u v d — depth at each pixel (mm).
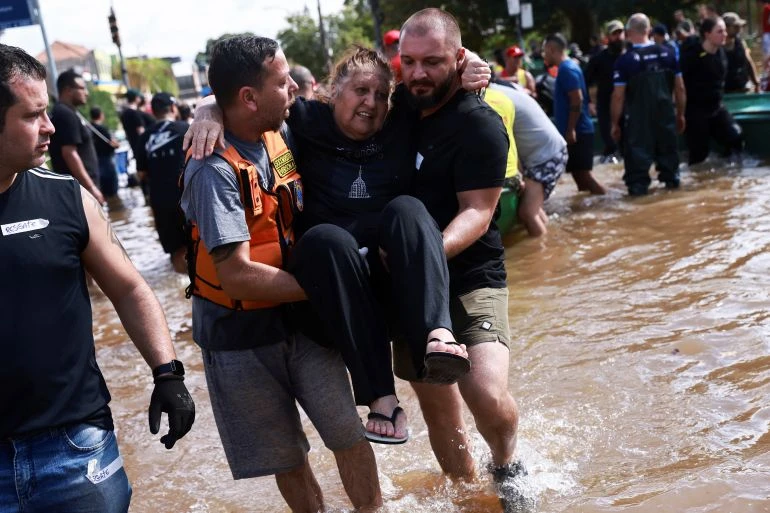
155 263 9477
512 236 8109
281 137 3311
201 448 4500
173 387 2721
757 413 3914
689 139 10906
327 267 2977
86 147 9766
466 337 3418
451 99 3400
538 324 5559
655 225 7848
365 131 3301
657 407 4133
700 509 3168
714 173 10273
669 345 4859
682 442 3754
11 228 2480
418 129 3438
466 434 3711
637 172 9375
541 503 3404
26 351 2457
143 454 4500
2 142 2418
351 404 3318
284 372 3279
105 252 2730
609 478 3543
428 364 2850
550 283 6445
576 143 9523
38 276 2494
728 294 5574
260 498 3898
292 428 3324
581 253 7199
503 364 3363
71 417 2529
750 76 13672
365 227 3271
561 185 10938
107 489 2594
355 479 3387
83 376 2580
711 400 4113
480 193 3320
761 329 4895
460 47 3354
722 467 3451
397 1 41469
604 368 4688
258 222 3102
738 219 7590
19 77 2406
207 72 3150
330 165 3336
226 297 3176
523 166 7957
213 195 2992
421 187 3406
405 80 3336
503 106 7500
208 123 3053
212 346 3240
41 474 2486
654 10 36750
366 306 3010
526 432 4047
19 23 18578
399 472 3941
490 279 3504
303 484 3469
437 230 3062
